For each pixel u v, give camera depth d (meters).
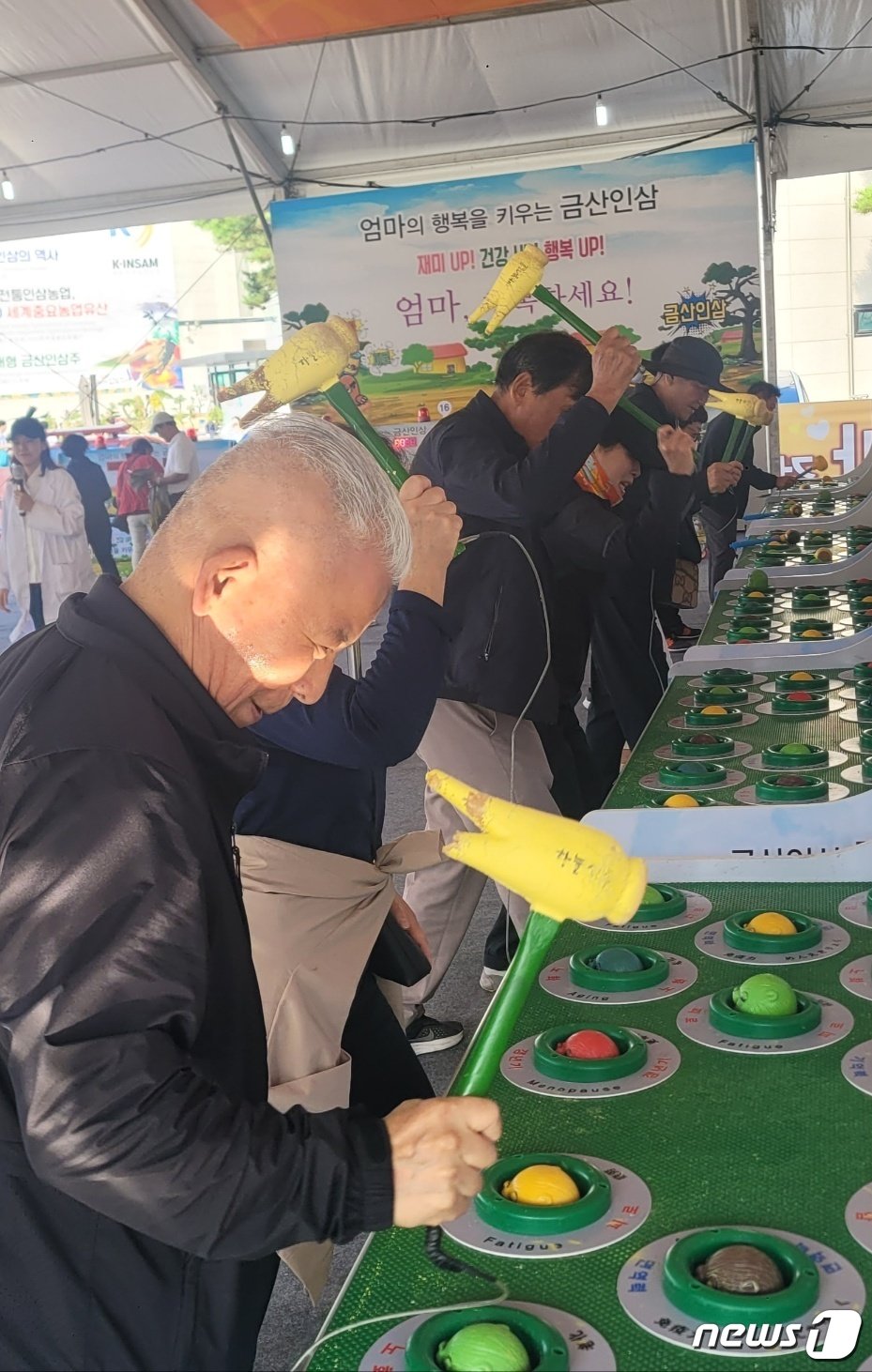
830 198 17.55
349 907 1.75
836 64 7.30
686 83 7.39
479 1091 0.89
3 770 0.93
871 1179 0.96
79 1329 1.02
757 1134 1.04
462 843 0.83
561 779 3.39
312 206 7.66
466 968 3.63
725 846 1.71
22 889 0.89
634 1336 0.80
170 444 9.73
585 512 3.75
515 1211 0.93
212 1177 0.85
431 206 7.59
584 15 6.63
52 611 8.55
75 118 7.32
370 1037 1.84
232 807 1.07
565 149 7.94
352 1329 0.84
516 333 7.66
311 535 1.01
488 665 2.81
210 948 1.00
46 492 8.41
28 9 6.30
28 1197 1.01
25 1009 0.88
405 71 7.11
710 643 3.35
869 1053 1.15
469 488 2.85
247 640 1.03
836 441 12.06
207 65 6.92
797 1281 0.82
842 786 1.94
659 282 7.48
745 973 1.36
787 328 18.00
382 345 7.78
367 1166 0.86
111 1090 0.86
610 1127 1.07
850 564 4.10
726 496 7.05
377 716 1.69
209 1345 1.08
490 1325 0.78
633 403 5.34
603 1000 1.33
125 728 0.94
